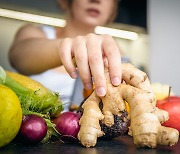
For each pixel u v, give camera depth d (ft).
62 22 4.31
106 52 1.24
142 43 4.90
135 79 1.10
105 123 1.10
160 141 1.00
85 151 1.01
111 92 1.09
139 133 1.02
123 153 0.98
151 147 1.04
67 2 4.29
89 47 1.27
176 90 5.59
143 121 1.02
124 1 4.66
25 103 1.21
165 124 1.31
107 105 1.10
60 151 1.01
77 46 1.29
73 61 1.33
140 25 4.81
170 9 5.38
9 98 0.98
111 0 4.53
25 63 3.27
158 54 5.40
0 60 3.95
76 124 1.16
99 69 1.16
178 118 1.30
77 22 4.40
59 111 1.33
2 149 1.04
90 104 1.11
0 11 3.94
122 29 4.72
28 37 3.90
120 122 1.11
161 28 5.36
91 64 1.20
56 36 4.29
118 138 1.23
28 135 1.09
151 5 5.23
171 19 5.41
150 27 5.28
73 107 1.88
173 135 0.99
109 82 1.11
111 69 1.14
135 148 1.06
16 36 4.00
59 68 3.86
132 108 1.05
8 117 0.97
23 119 1.11
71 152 0.99
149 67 5.18
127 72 1.12
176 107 1.31
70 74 1.33
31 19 4.11
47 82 3.82
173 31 5.43
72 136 1.15
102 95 1.09
